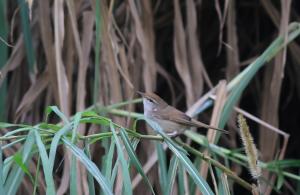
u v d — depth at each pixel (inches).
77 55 359.6
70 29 345.1
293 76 399.2
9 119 367.6
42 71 371.6
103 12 319.6
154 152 325.1
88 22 338.6
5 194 207.0
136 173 337.7
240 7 411.8
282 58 337.7
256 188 225.1
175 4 351.3
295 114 418.9
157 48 396.5
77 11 348.5
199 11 385.4
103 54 324.2
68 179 306.5
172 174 230.5
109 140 290.8
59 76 313.9
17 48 356.5
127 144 212.4
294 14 396.8
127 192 198.4
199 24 387.2
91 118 218.1
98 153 348.8
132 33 351.9
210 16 406.0
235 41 357.7
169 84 369.1
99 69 335.9
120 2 371.6
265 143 350.3
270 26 410.3
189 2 355.9
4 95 343.6
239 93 298.0
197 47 353.7
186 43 360.8
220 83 313.0
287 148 413.7
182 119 301.9
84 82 330.0
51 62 341.7
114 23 329.7
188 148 238.2
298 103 417.7
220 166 234.8
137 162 210.4
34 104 365.4
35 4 366.3
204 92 397.4
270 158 347.6
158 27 391.5
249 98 409.1
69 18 346.3
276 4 383.6
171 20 391.5
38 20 365.7
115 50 326.3
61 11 314.2
